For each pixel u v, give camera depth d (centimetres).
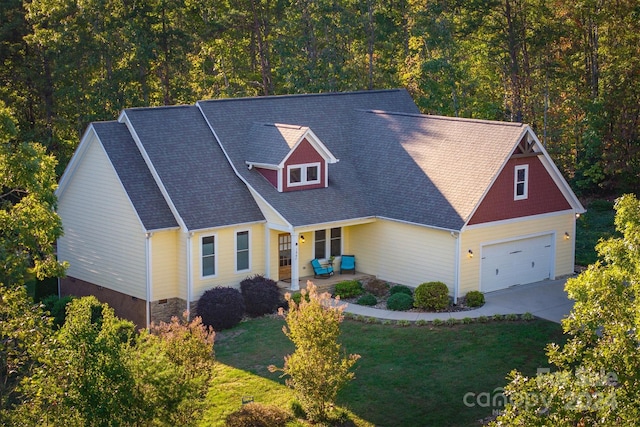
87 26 4897
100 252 3456
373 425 2353
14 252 2242
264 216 3409
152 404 1850
